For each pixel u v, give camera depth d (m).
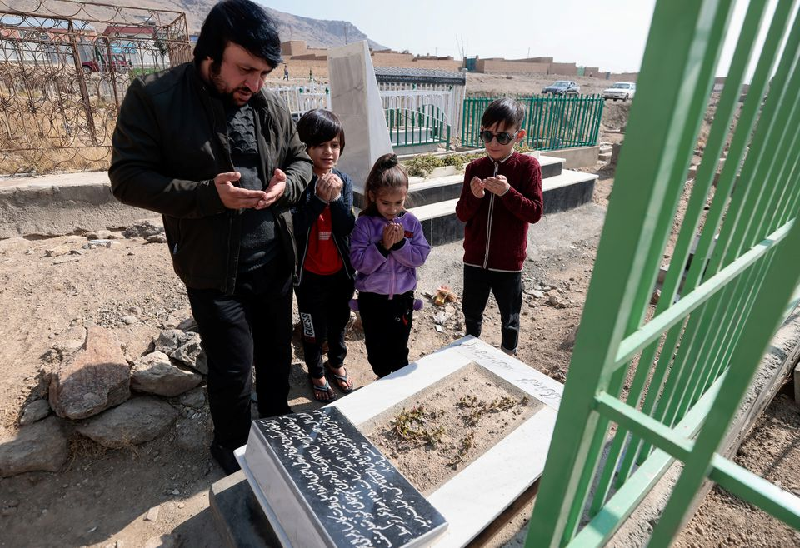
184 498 2.21
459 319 3.89
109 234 5.09
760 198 1.30
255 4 1.59
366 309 2.55
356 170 5.61
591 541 1.19
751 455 2.43
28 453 2.24
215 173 1.82
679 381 1.53
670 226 0.78
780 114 1.11
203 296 1.96
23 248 4.72
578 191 6.75
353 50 5.01
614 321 0.76
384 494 1.52
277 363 2.41
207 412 2.67
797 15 0.98
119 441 2.40
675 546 1.98
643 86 0.63
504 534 1.73
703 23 0.57
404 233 2.50
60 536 2.03
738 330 1.87
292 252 2.19
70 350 2.94
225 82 1.70
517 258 2.69
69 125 7.55
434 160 6.33
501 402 2.17
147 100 1.67
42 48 6.95
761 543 2.00
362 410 2.09
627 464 1.54
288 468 1.58
